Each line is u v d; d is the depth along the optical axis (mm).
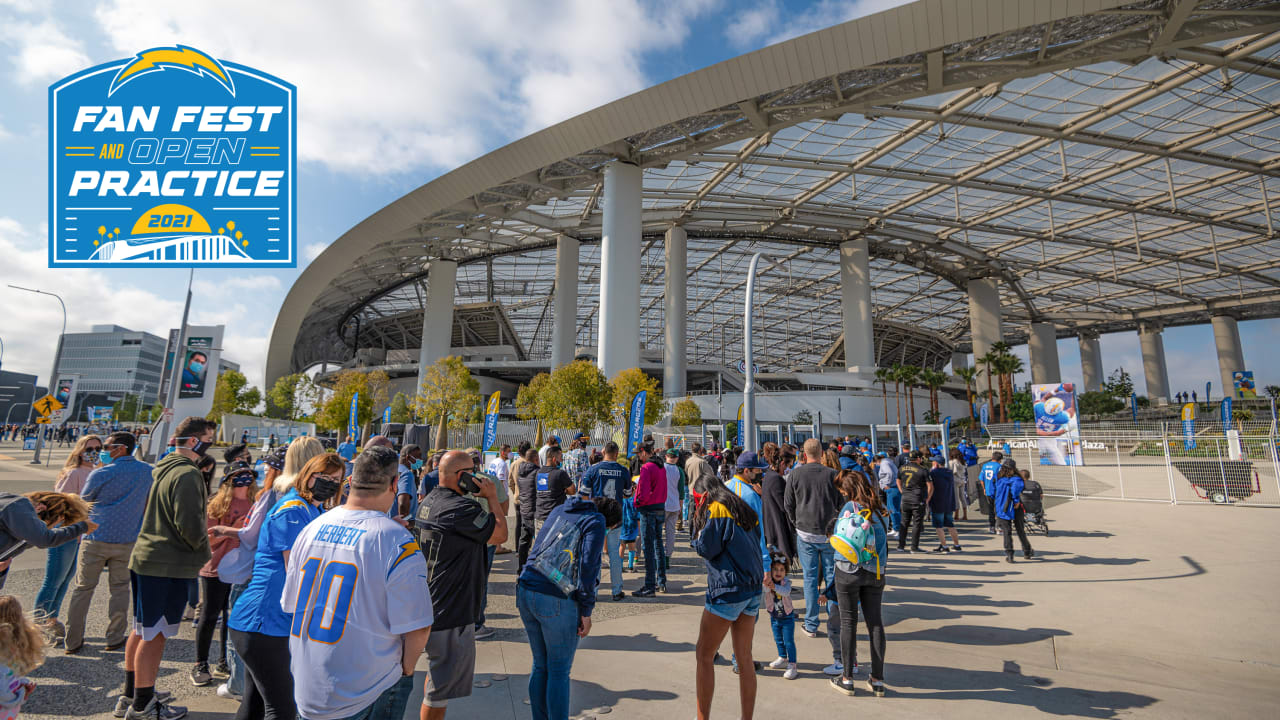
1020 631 5164
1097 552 8656
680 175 40812
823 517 5020
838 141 35312
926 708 3617
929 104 31172
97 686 3711
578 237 50875
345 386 42875
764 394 51219
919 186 41969
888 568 7891
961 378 63531
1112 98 30422
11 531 3020
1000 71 25781
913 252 57875
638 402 16062
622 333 33875
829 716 3490
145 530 3312
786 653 4180
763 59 25375
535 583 3059
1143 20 23016
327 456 2803
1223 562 7754
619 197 34625
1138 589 6547
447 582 2908
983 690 3893
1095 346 89000
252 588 2551
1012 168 38344
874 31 23516
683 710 3537
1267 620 5383
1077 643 4832
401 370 64875
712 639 3322
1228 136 33406
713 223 51219
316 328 66750
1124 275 61969
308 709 1923
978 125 32344
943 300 75438
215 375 21641
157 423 17266
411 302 71875
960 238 54406
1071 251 54875
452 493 3090
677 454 10312
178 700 3570
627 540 7887
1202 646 4742
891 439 46750
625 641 4875
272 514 2688
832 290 69812
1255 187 39750
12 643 2115
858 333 53281
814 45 24516
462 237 47000
